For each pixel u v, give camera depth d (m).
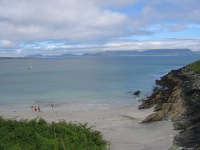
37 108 55.41
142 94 71.69
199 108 36.41
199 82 58.19
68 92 81.62
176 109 38.69
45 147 21.94
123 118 42.47
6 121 30.19
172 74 86.94
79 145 22.94
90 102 61.84
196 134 26.94
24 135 25.20
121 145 28.12
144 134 31.94
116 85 96.81
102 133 33.09
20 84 110.31
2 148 21.94
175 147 25.16
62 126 27.83
